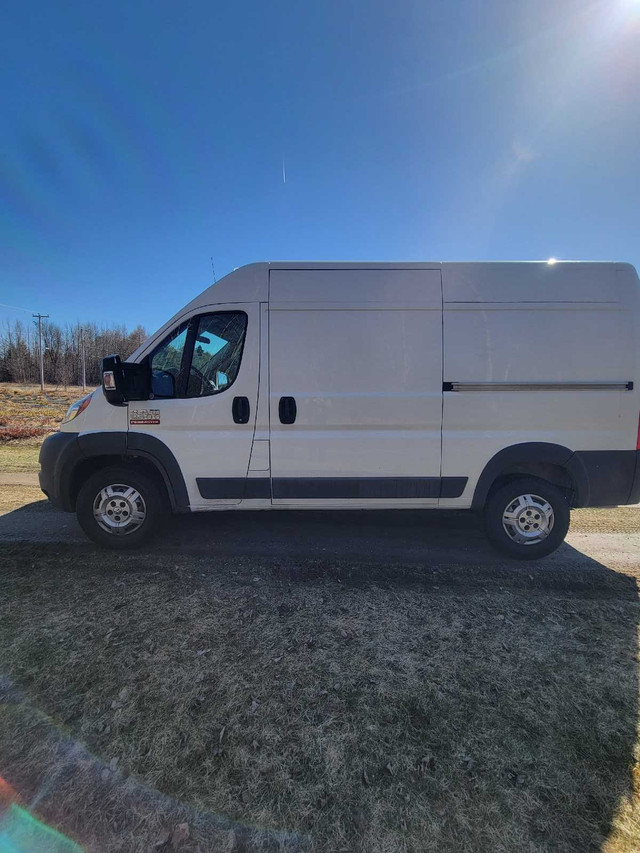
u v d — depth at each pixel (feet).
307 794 6.13
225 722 7.25
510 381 12.67
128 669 8.38
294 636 9.50
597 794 6.17
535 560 13.46
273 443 12.84
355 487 12.95
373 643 9.32
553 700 7.85
